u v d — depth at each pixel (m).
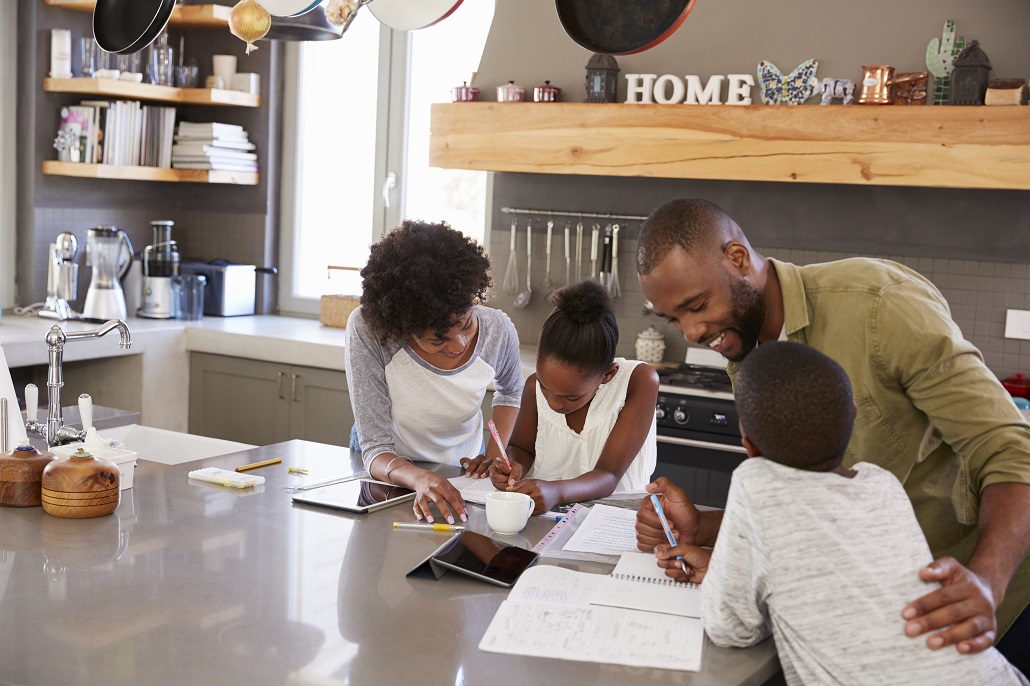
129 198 5.16
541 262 4.48
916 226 3.84
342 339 4.48
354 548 1.81
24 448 2.04
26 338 4.03
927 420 1.70
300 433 4.48
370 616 1.50
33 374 4.76
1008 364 3.74
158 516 1.96
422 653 1.38
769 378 1.38
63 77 4.61
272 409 4.54
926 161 3.41
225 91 4.89
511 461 2.34
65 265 4.57
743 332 1.71
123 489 2.13
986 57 3.44
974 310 3.78
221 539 1.83
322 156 5.15
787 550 1.33
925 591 1.32
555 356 2.19
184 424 4.75
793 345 1.43
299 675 1.31
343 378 4.34
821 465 1.40
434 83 4.82
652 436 2.46
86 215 4.93
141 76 4.74
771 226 4.07
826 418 1.36
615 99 4.08
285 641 1.41
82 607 1.50
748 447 1.47
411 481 2.14
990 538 1.47
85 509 1.92
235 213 5.28
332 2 2.01
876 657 1.29
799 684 1.37
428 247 2.18
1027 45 3.52
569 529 1.95
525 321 4.53
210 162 4.89
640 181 4.27
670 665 1.37
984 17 3.57
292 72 5.14
